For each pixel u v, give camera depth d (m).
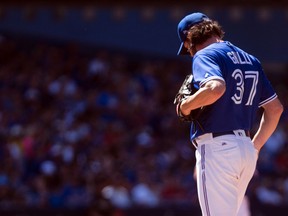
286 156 46.94
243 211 15.17
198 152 12.98
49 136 41.31
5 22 55.62
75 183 36.72
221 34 13.64
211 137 12.83
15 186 36.38
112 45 57.94
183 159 43.94
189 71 57.22
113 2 32.25
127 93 49.62
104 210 34.06
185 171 42.25
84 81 50.16
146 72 53.97
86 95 47.59
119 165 40.47
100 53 53.16
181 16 33.62
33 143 39.69
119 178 38.12
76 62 51.75
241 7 31.83
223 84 12.32
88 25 57.31
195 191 40.16
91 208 33.97
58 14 34.78
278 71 61.78
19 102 44.91
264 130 14.02
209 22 13.52
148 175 40.03
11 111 43.44
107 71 51.75
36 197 35.62
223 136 12.80
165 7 32.25
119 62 54.47
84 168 39.22
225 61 12.93
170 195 39.06
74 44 53.62
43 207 33.84
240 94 13.02
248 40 53.94
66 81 47.97
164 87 52.88
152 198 37.91
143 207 35.06
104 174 37.94
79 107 45.59
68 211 33.84
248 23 53.41
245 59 13.35
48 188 36.16
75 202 35.41
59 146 40.06
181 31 13.66
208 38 13.43
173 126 47.75
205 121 12.88
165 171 41.22
